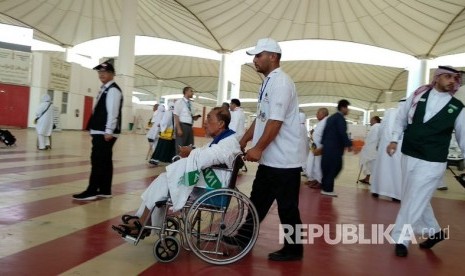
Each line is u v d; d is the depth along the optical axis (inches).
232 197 145.8
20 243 146.0
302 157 148.9
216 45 1327.5
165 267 133.0
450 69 155.2
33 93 872.3
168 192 138.7
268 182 150.5
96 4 1228.5
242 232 151.0
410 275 140.9
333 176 310.7
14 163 348.8
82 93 1013.8
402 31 1056.8
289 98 140.4
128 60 890.7
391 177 301.7
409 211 161.5
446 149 159.2
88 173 315.3
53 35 1439.5
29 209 195.2
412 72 1213.7
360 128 1400.1
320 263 147.7
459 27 982.4
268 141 138.1
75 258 135.0
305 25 1130.0
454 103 158.2
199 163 137.5
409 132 164.2
